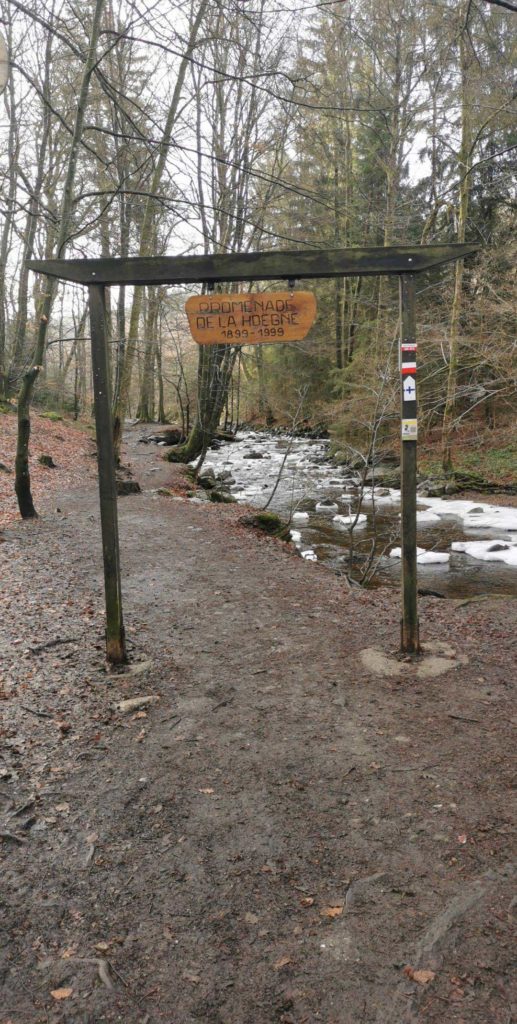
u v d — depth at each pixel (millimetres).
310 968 2182
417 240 20031
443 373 19312
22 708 4031
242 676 4680
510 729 3764
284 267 4137
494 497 16828
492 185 18172
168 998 2084
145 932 2354
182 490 16297
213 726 3924
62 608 6055
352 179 22719
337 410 20781
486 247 16859
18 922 2389
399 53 14367
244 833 2902
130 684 4508
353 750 3596
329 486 19062
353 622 5871
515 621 5867
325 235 18688
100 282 4254
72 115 15070
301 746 3660
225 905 2477
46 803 3119
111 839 2869
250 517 11562
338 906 2455
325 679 4590
